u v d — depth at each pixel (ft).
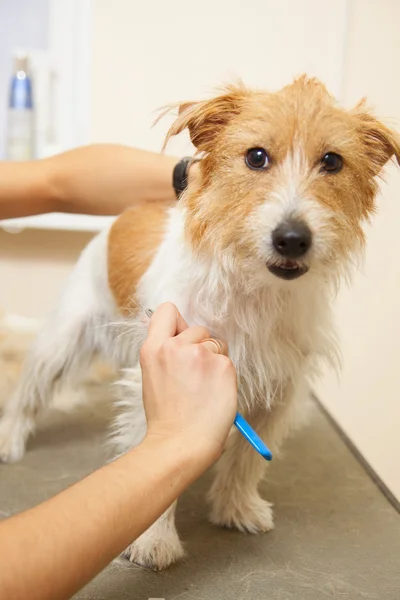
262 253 3.18
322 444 5.22
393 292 7.34
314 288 3.56
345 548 3.69
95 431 5.31
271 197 3.18
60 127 7.91
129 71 7.63
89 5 7.50
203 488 4.48
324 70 7.50
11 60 8.09
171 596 3.16
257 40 7.52
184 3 7.47
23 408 4.91
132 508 2.18
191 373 2.62
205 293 3.58
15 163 4.73
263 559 3.56
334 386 7.52
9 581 1.83
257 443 3.07
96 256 4.91
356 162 3.41
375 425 7.50
